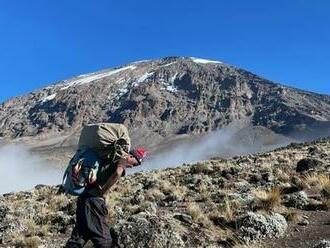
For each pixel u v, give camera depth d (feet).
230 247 36.55
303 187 55.93
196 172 85.20
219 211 46.14
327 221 41.04
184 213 46.75
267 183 64.59
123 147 22.43
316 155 107.55
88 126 22.85
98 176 22.33
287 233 38.81
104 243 22.56
